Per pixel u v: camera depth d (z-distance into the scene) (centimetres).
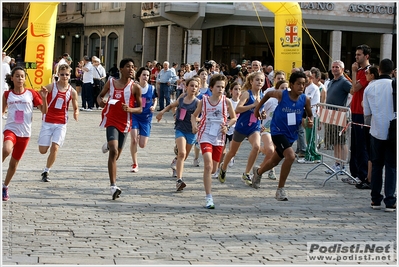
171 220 909
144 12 4416
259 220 927
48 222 868
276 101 1195
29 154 1486
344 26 4009
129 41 4562
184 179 1245
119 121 1059
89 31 5009
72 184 1150
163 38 4344
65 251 731
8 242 760
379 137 1014
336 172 1257
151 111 1303
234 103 1299
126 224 874
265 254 748
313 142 1534
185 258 720
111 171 1035
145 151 1634
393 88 1011
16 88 1005
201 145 1028
